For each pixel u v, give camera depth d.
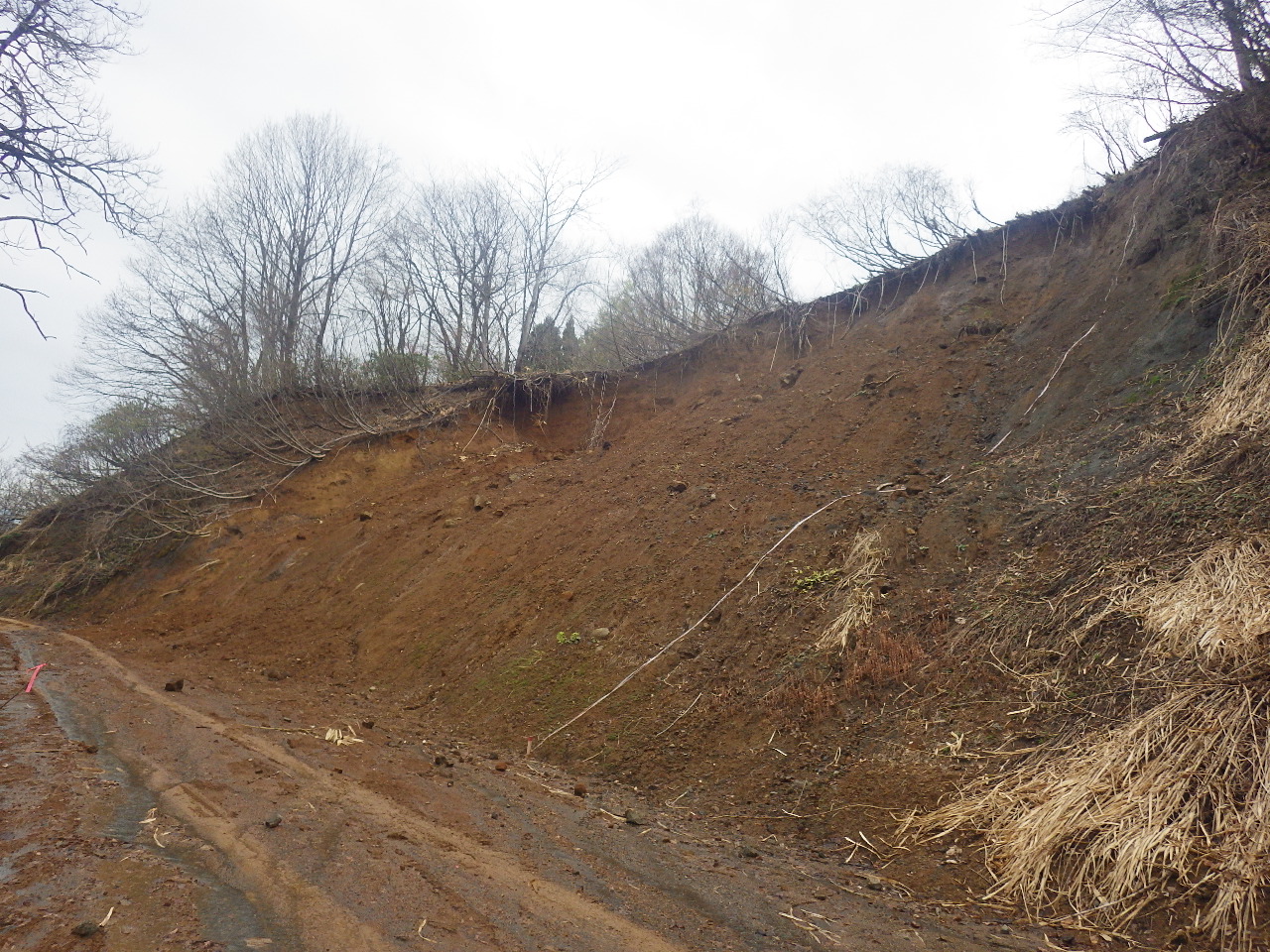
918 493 8.95
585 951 3.42
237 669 11.66
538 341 22.44
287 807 5.03
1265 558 5.41
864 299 14.55
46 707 7.60
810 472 10.52
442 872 4.19
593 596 10.09
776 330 15.66
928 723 5.98
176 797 5.02
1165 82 9.95
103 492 21.42
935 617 6.96
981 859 4.70
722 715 7.14
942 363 11.59
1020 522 7.64
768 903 4.21
